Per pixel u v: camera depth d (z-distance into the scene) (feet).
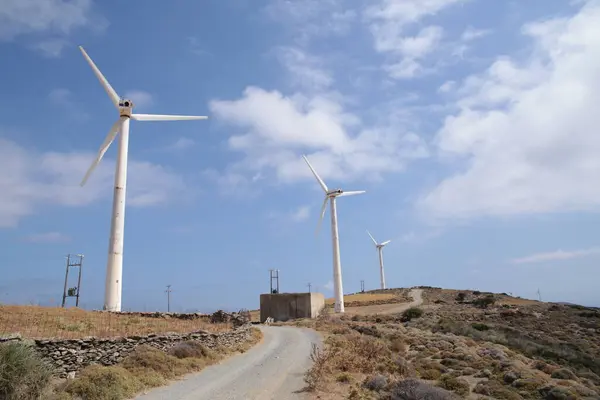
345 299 409.08
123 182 169.58
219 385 69.97
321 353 103.04
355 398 63.16
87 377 59.72
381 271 510.58
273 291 289.53
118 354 73.72
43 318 91.86
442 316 247.29
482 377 84.94
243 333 125.18
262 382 73.72
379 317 248.93
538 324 220.84
